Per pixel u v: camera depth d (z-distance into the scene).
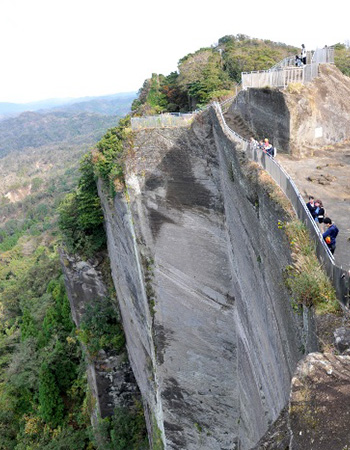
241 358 21.36
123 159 23.98
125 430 32.53
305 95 19.11
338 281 8.39
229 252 21.61
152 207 23.38
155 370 25.27
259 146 16.42
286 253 10.60
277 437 6.40
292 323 10.24
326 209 13.52
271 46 60.75
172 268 23.52
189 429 25.30
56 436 36.81
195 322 23.59
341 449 5.23
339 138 20.58
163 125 23.05
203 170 22.08
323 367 6.45
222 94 35.34
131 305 29.72
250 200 14.50
